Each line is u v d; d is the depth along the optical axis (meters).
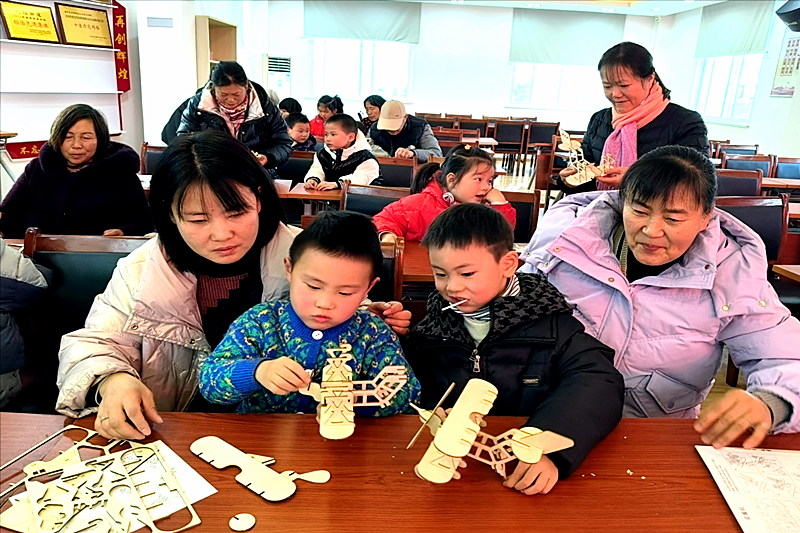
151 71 5.61
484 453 0.79
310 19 9.75
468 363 1.02
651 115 2.18
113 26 5.05
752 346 1.06
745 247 1.13
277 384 0.79
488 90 10.23
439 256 0.96
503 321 0.99
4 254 1.06
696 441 0.84
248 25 8.67
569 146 2.00
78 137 2.20
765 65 7.32
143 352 1.05
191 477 0.71
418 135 4.27
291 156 3.70
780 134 6.97
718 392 2.36
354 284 0.89
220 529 0.62
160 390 1.08
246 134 3.26
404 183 3.33
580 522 0.66
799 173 4.18
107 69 4.96
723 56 8.42
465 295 0.97
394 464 0.75
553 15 9.84
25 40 3.92
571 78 10.44
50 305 1.30
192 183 0.90
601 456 0.79
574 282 1.21
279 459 0.75
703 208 1.02
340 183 3.06
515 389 1.00
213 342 1.14
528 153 7.97
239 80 3.07
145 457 0.74
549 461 0.74
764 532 0.66
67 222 2.25
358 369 0.95
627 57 2.08
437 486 0.71
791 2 5.17
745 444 0.82
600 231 1.19
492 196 2.20
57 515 0.63
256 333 0.96
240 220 0.95
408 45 10.09
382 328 1.00
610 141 2.27
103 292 1.21
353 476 0.72
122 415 0.78
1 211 2.26
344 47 10.06
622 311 1.16
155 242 1.07
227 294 1.11
